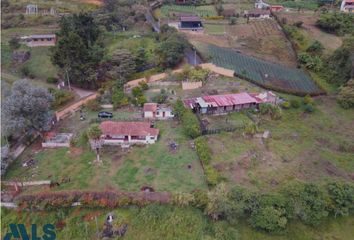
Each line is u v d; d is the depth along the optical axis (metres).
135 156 58.06
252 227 45.28
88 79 79.81
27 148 61.75
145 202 47.62
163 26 103.56
